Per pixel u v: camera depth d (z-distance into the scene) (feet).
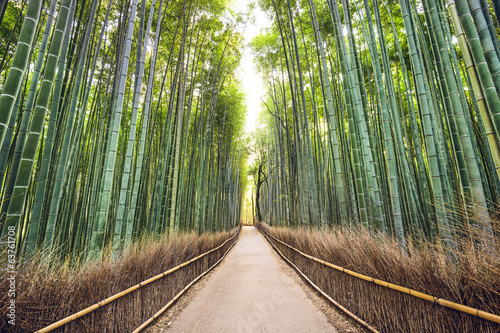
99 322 5.53
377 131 13.75
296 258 15.56
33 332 4.15
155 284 8.30
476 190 5.58
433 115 9.87
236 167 44.86
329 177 19.03
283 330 7.15
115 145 8.57
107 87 12.30
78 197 11.39
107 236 11.70
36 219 6.17
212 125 24.49
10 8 12.46
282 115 28.50
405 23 7.97
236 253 25.73
